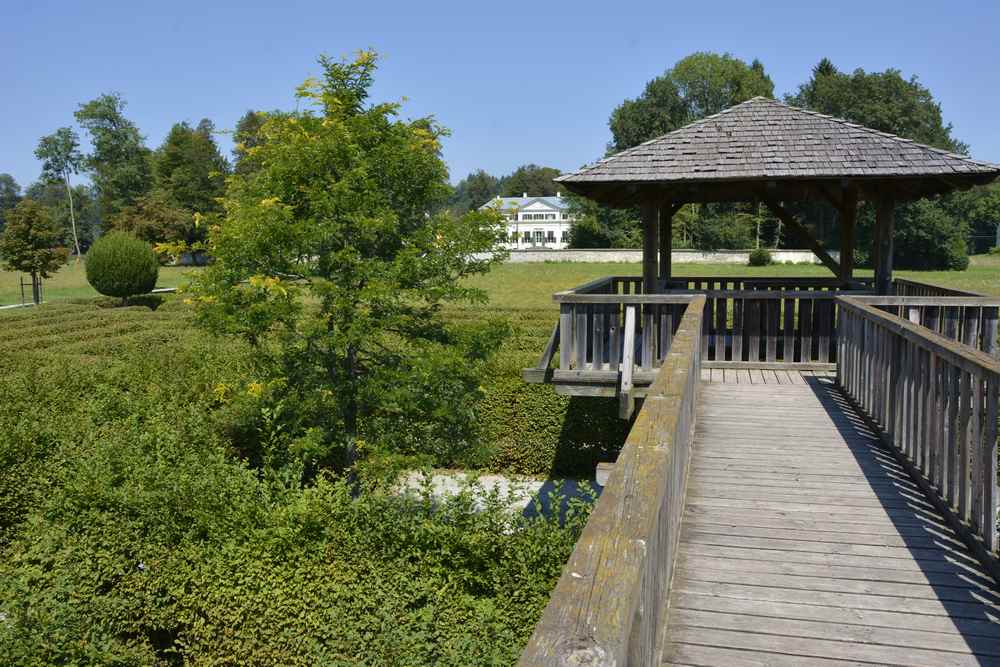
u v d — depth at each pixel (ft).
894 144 33.12
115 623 20.56
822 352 31.55
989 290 114.11
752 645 10.85
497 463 42.75
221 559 19.88
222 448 26.81
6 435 28.60
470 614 18.28
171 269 194.59
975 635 11.12
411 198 33.09
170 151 237.86
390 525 19.66
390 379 32.37
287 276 32.19
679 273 148.87
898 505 16.37
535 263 179.73
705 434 21.90
